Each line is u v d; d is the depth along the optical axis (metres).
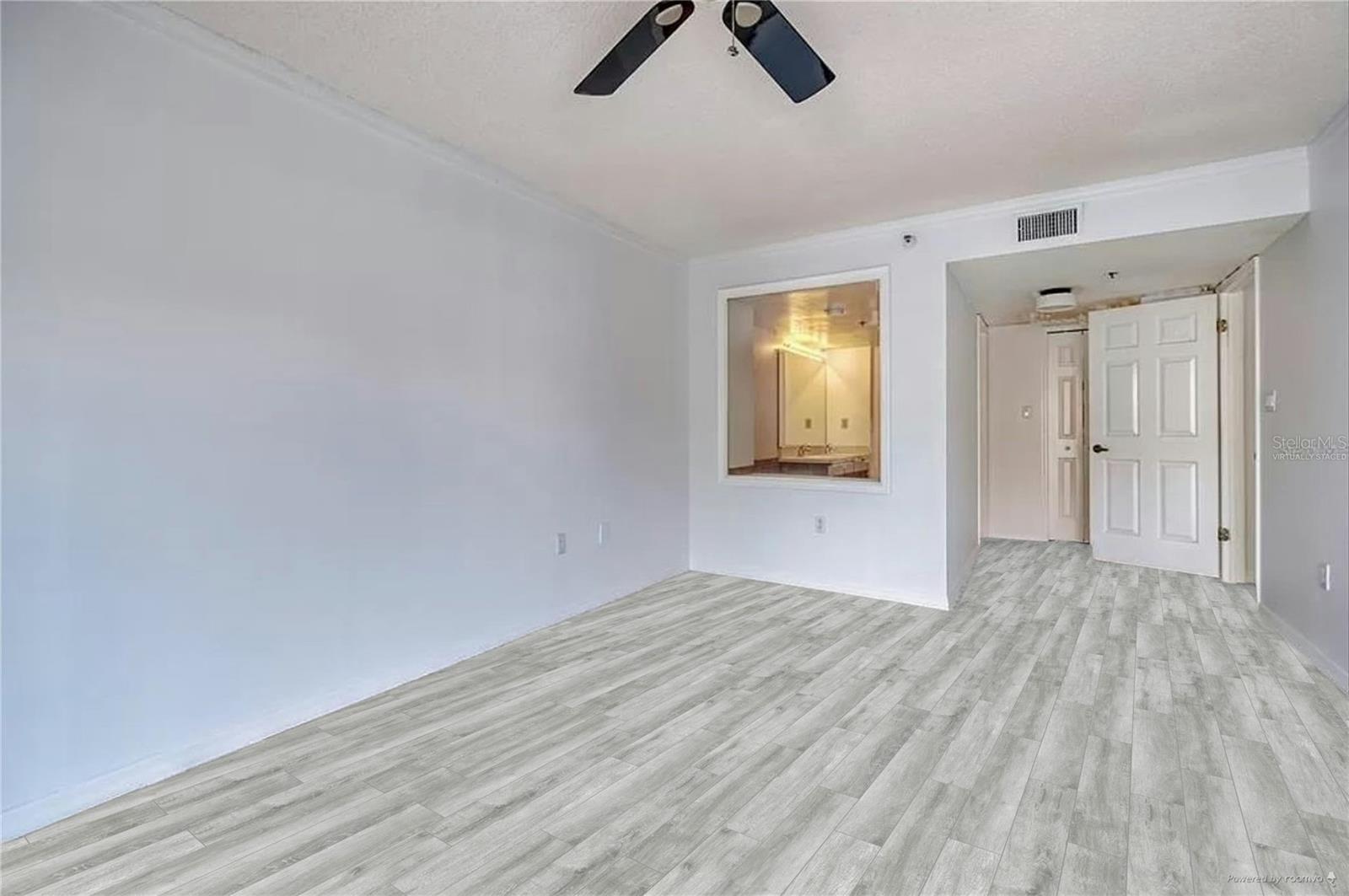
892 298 4.09
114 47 1.96
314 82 2.42
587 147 2.97
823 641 3.31
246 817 1.85
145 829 1.79
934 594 3.96
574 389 3.82
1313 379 2.94
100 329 1.94
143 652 2.03
